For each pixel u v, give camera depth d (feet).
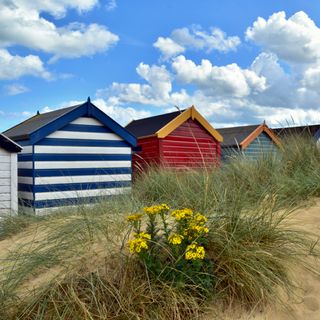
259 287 11.46
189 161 39.93
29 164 28.07
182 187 20.80
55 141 28.76
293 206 18.40
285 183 20.62
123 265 11.94
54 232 16.38
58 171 28.66
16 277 12.55
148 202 20.47
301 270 12.75
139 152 41.22
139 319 10.21
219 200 15.78
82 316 10.35
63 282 11.50
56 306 10.60
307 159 23.98
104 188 30.58
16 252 14.67
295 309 11.23
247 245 12.80
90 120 30.60
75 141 29.73
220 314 11.04
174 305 10.67
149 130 41.14
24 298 11.42
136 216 12.36
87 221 15.10
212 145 43.06
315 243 13.75
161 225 14.66
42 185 27.76
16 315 10.85
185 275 11.18
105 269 12.03
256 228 13.58
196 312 10.81
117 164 31.81
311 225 15.85
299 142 25.99
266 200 16.87
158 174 25.89
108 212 17.71
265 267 11.94
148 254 11.34
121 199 22.00
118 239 13.85
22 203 28.43
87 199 25.52
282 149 26.05
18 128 33.27
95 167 30.58
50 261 13.04
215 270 11.96
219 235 12.82
